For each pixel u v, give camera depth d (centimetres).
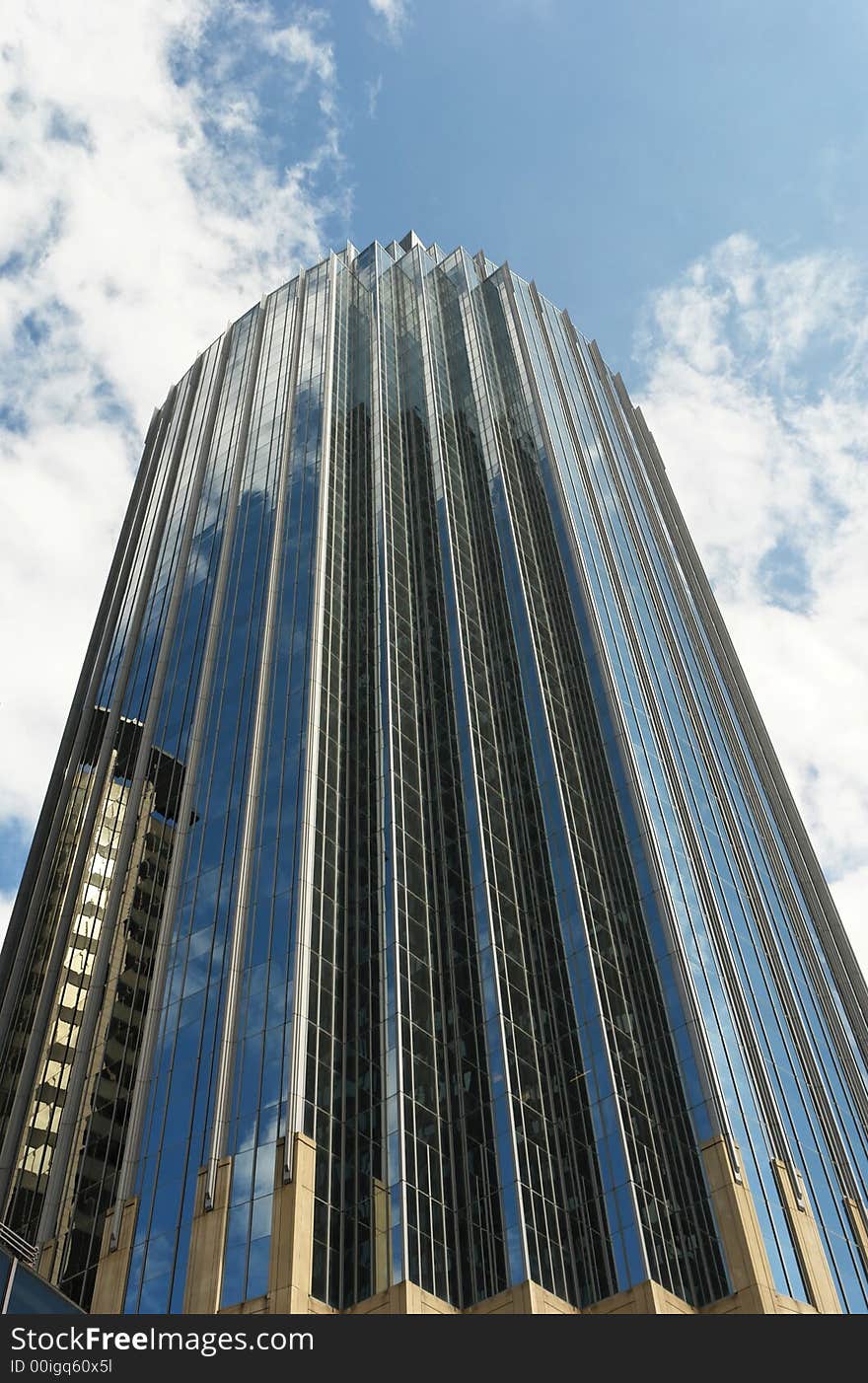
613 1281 6275
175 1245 5953
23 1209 7219
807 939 10100
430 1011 7356
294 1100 6262
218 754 8900
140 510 13662
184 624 10600
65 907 9350
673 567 13525
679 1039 7500
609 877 8625
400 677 9519
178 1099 6688
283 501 10750
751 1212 6550
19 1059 8644
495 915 8031
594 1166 6875
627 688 10081
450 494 11500
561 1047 7562
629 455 14638
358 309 13875
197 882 8044
